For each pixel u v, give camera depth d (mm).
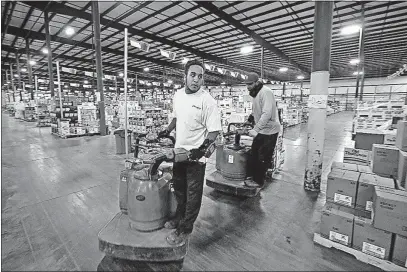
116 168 4320
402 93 18422
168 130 2160
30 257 1786
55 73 21078
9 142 7055
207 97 1772
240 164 2982
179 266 1711
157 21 9258
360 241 1813
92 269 1671
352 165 2605
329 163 4973
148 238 1677
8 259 1755
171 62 17469
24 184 3426
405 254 1620
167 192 1837
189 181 1752
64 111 8766
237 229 2246
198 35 10953
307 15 8344
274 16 8461
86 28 10094
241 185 2871
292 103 15086
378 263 1708
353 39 10492
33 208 2643
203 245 1977
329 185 2137
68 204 2766
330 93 24391
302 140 8148
